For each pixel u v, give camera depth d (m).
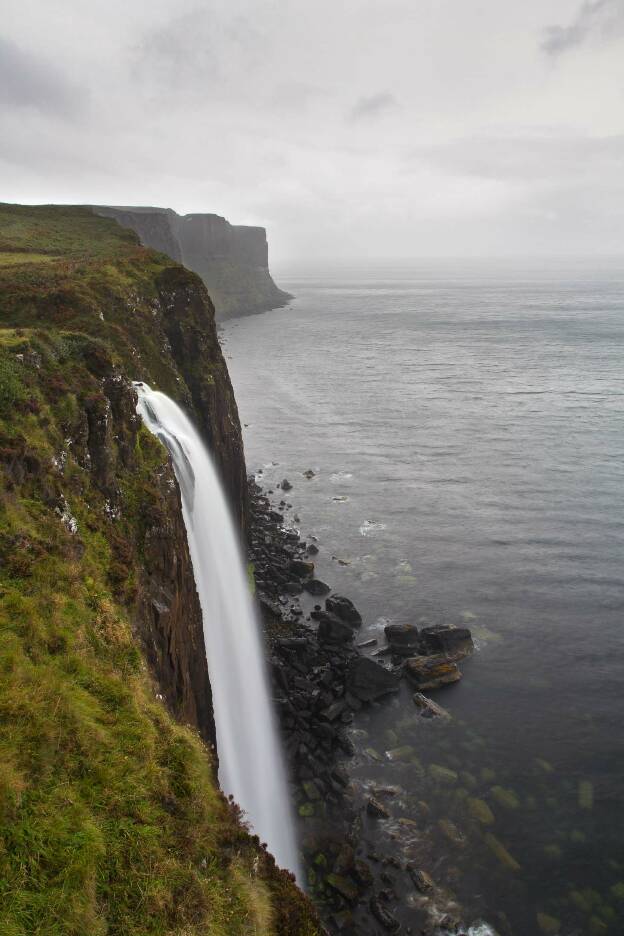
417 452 78.81
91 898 10.52
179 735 14.91
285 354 153.00
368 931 23.73
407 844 27.50
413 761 31.98
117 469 24.42
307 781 30.22
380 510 61.88
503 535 56.28
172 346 47.75
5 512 16.45
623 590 47.53
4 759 11.48
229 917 11.62
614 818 29.08
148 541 23.48
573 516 60.00
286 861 26.19
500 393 109.44
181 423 37.66
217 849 12.80
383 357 148.00
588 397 105.12
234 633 36.84
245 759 30.08
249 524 54.75
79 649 14.99
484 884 25.94
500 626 43.12
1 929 9.46
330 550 53.75
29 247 60.78
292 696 35.03
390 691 36.25
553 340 170.12
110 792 12.32
